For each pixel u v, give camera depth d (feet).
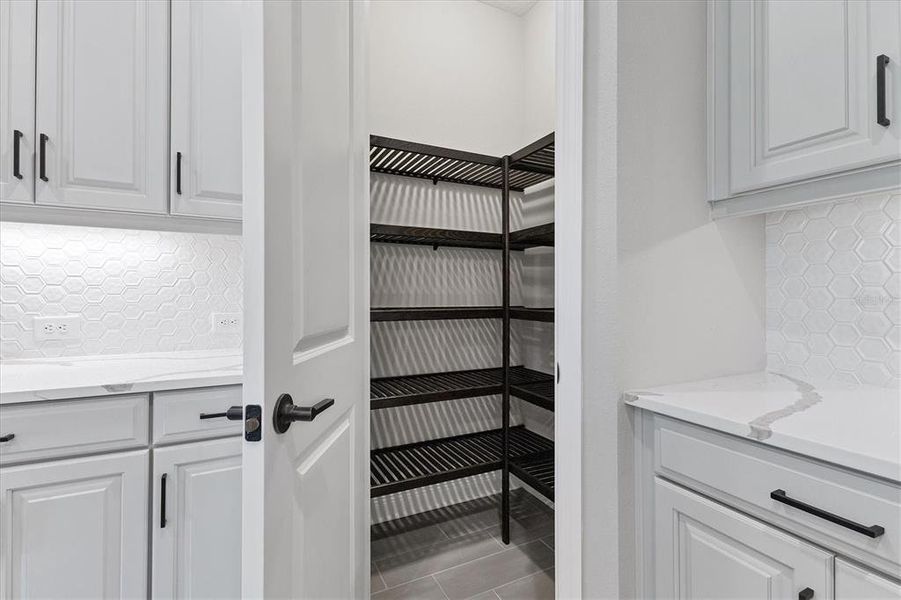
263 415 2.33
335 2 3.52
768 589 2.70
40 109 4.37
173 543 4.18
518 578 5.60
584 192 3.77
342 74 3.69
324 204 3.31
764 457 2.74
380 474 6.06
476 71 7.84
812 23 3.30
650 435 3.51
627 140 3.61
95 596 3.87
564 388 3.92
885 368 3.72
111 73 4.67
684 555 3.23
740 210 3.88
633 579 3.59
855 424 2.75
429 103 7.41
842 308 3.99
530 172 7.23
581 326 3.78
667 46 3.84
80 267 5.41
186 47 5.00
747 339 4.39
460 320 7.68
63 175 4.46
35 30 4.35
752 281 4.44
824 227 4.12
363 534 4.42
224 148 5.18
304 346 2.99
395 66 7.15
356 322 4.20
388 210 7.18
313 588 3.06
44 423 3.74
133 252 5.67
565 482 3.92
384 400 5.78
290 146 2.68
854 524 2.30
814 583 2.49
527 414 7.99
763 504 2.74
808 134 3.32
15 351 5.13
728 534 2.93
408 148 6.04
